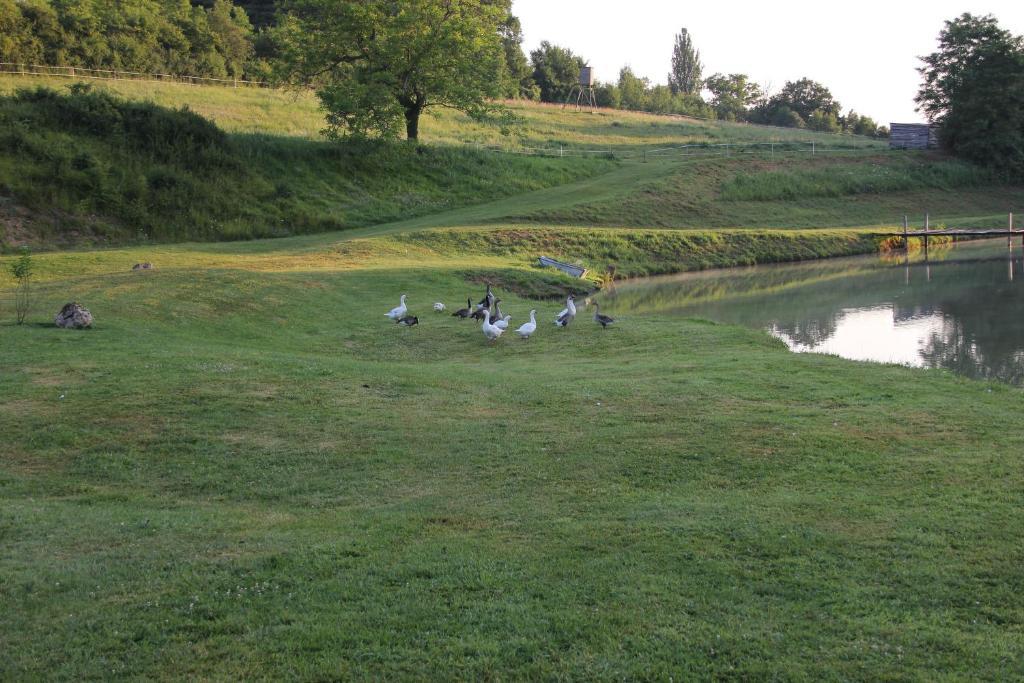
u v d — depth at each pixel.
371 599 8.92
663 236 57.47
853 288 44.00
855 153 86.44
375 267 40.72
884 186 77.88
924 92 91.62
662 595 8.93
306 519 11.36
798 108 171.88
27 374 17.53
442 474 13.08
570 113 117.88
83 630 8.29
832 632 8.23
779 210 70.19
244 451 14.07
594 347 24.91
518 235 53.72
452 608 8.73
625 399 17.33
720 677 7.54
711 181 74.06
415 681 7.49
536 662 7.75
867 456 13.39
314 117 84.25
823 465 13.01
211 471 13.28
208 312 26.94
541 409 16.69
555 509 11.53
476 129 95.25
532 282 42.56
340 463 13.59
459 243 51.00
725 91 191.12
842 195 75.69
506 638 8.15
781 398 17.20
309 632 8.24
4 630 8.30
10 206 45.28
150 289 28.33
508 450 14.09
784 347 24.45
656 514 11.19
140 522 11.13
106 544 10.41
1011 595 8.80
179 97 79.44
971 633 8.16
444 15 66.94
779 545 10.12
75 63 81.56
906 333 31.17
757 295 42.56
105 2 91.69
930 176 80.81
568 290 43.00
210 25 100.69
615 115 122.25
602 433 14.91
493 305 30.67
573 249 53.38
